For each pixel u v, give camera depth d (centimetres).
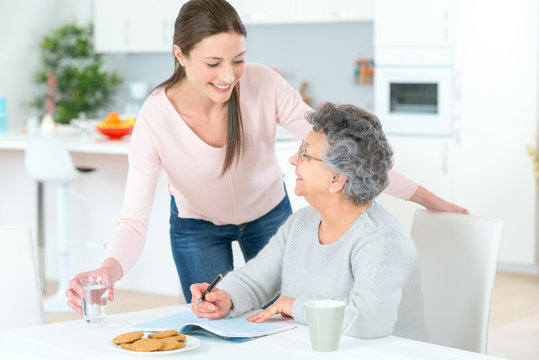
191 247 245
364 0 568
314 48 642
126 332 171
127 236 205
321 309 153
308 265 186
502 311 434
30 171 431
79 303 183
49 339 167
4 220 512
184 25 196
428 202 221
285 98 230
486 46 516
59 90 701
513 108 513
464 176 530
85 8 731
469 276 205
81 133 486
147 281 476
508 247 523
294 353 155
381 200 431
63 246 447
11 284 200
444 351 155
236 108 220
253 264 198
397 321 181
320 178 177
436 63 531
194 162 223
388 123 552
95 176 483
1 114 508
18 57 675
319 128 178
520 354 359
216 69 197
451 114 530
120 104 737
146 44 662
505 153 518
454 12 522
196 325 170
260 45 666
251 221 247
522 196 516
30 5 680
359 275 172
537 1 499
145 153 217
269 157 238
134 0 664
